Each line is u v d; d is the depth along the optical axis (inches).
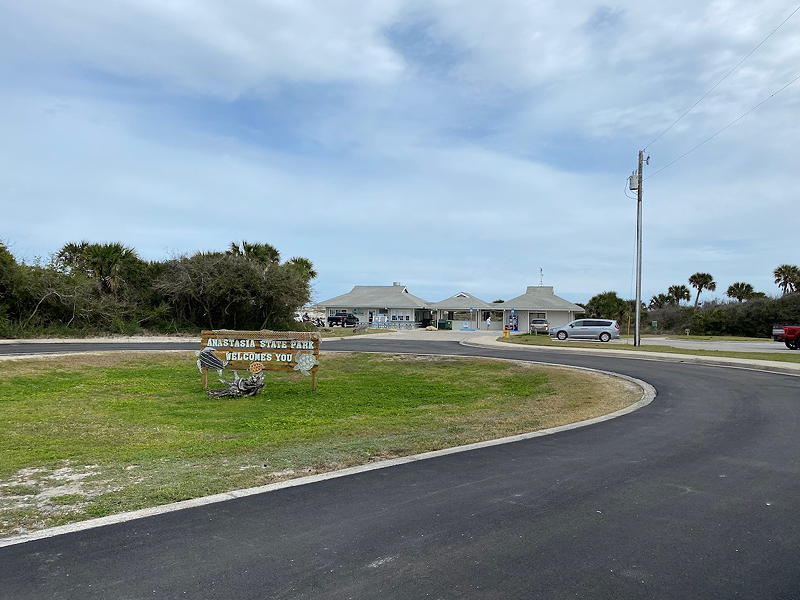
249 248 1833.2
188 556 185.3
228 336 665.0
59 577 170.2
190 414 522.6
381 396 650.8
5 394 618.2
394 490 256.8
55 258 1454.2
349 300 2999.5
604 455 325.7
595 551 190.2
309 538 200.7
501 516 223.3
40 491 263.3
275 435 409.7
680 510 231.0
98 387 675.4
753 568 178.1
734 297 3132.4
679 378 738.2
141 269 1610.5
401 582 167.9
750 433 389.7
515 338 1798.7
